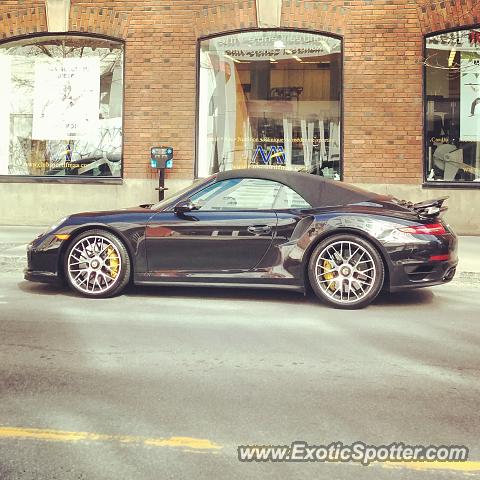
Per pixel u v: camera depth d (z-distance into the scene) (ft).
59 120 45.21
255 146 43.98
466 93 42.11
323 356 16.30
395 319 20.63
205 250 22.79
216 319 20.40
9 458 10.36
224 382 14.19
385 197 23.52
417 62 41.70
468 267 28.60
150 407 12.64
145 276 23.24
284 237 22.34
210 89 43.88
